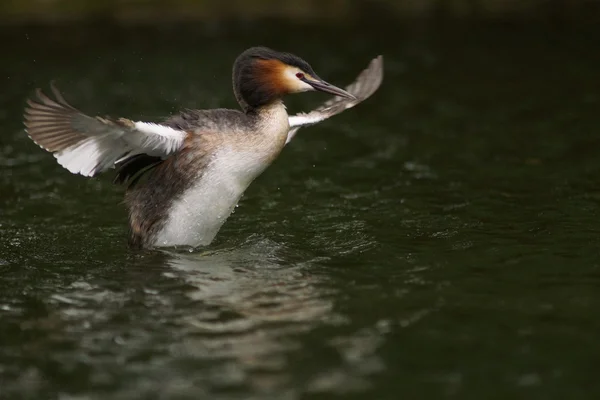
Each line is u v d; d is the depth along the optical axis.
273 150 11.85
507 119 19.55
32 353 8.94
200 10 29.78
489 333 9.05
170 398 7.89
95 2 29.83
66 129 10.72
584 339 8.82
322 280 10.81
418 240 12.32
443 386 7.96
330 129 19.36
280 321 9.55
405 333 9.12
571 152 16.91
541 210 13.53
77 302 10.30
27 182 15.85
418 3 30.83
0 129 19.20
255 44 26.25
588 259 11.22
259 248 12.12
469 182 15.34
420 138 18.44
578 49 25.44
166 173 11.64
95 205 14.66
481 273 10.85
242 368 8.45
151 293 10.52
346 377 8.20
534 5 30.61
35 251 12.27
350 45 26.22
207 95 21.39
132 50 25.78
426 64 24.48
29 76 23.30
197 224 11.81
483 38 26.98
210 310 9.93
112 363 8.66
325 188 15.31
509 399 7.71
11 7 29.25
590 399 7.64
